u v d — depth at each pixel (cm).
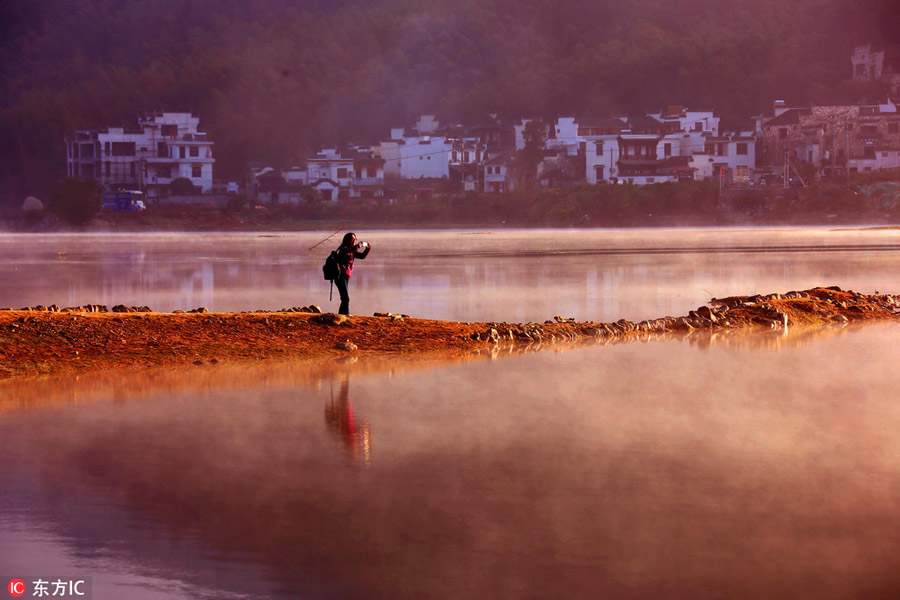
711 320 8638
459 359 6688
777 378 5875
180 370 6172
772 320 8788
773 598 2547
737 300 9850
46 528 3052
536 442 4169
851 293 10356
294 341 7075
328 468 3744
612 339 7862
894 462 3831
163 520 3131
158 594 2567
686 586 2628
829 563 2781
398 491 3441
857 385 5612
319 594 2573
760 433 4341
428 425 4519
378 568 2741
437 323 7906
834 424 4528
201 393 5362
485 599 2541
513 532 3027
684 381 5766
